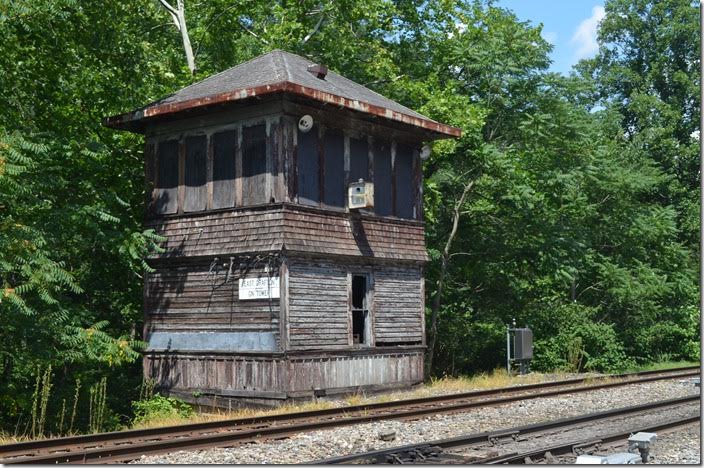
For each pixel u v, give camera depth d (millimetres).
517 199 27906
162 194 20312
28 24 19562
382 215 20609
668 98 50188
